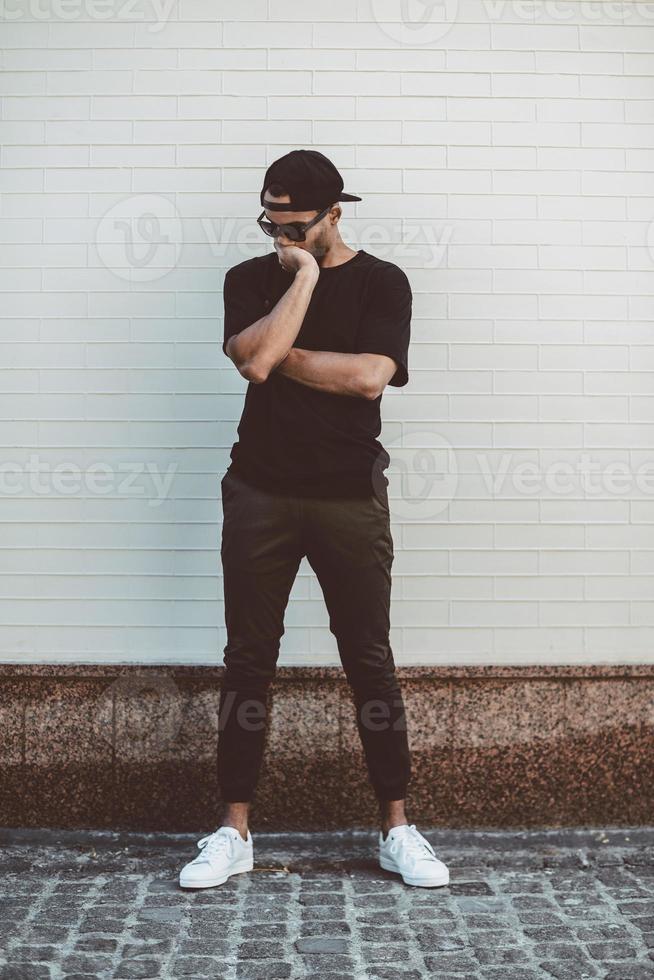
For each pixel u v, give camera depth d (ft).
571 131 10.36
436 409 10.30
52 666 10.10
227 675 9.01
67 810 10.14
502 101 10.32
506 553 10.33
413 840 9.04
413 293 10.31
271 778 10.13
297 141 10.27
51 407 10.29
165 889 8.75
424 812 10.16
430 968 7.27
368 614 8.87
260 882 8.95
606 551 10.31
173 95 10.27
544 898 8.62
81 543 10.29
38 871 9.18
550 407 10.34
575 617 10.35
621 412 10.31
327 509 8.69
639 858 9.59
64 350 10.30
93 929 7.88
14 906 8.34
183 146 10.28
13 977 7.03
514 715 10.19
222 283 10.30
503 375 10.32
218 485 10.30
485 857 9.62
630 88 10.27
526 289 10.32
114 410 10.30
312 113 10.27
